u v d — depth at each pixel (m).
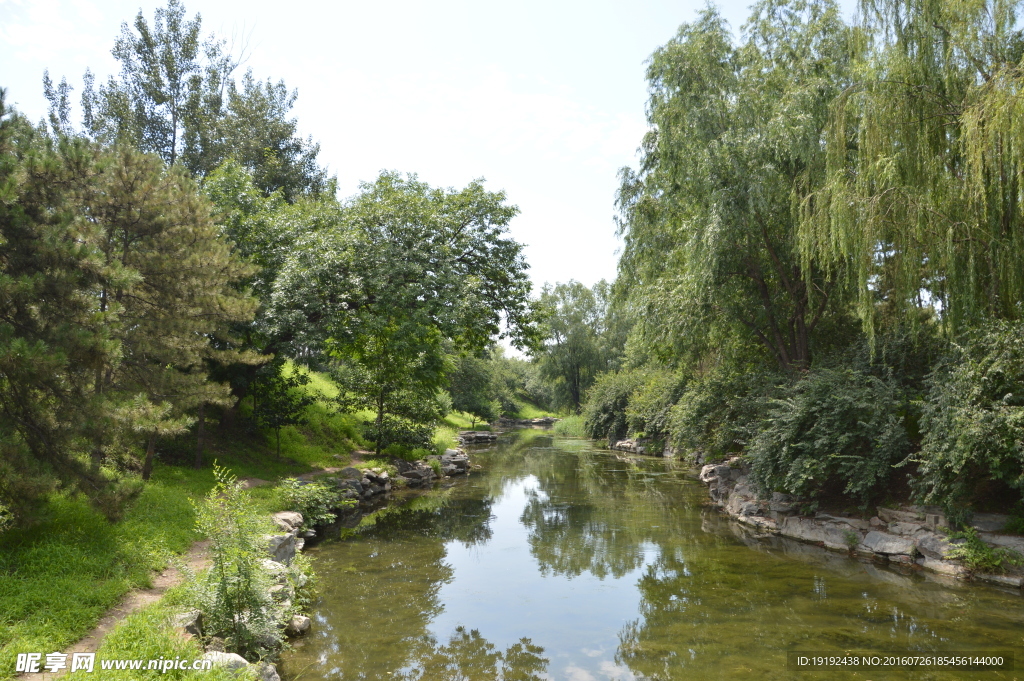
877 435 12.80
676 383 30.84
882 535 12.53
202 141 29.28
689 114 17.81
